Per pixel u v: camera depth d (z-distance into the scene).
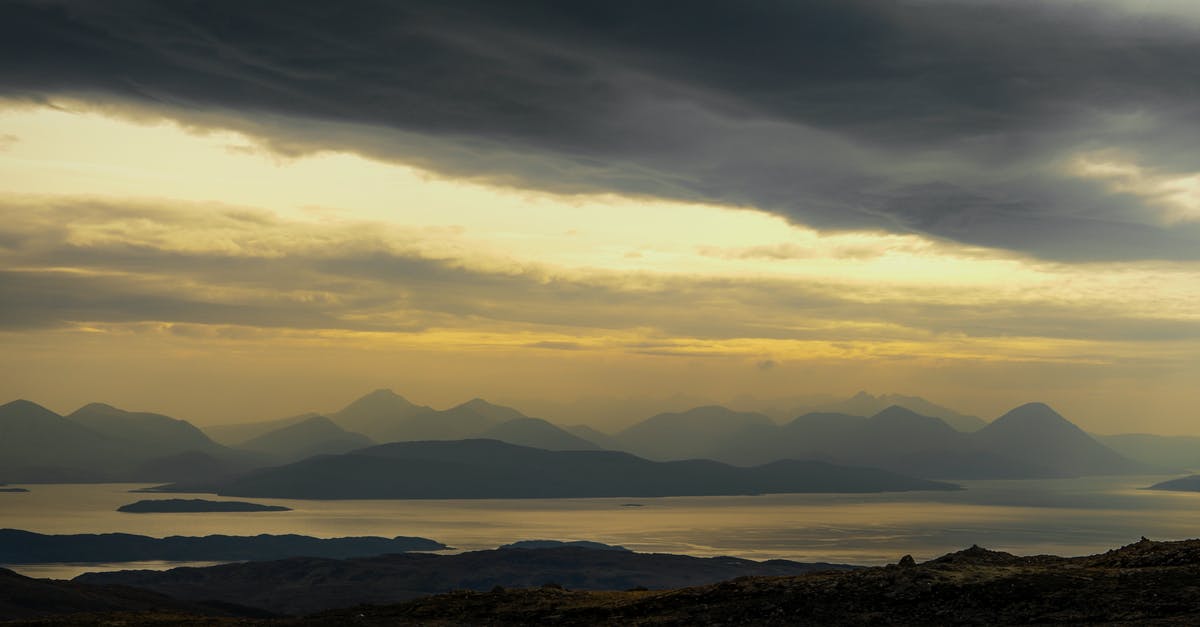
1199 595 48.78
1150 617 47.22
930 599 52.88
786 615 53.38
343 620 62.16
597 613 58.88
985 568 56.84
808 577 59.97
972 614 50.66
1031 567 57.19
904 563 59.84
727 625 53.22
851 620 51.69
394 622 60.81
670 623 54.69
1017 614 49.84
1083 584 52.25
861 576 57.38
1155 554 56.94
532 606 62.44
